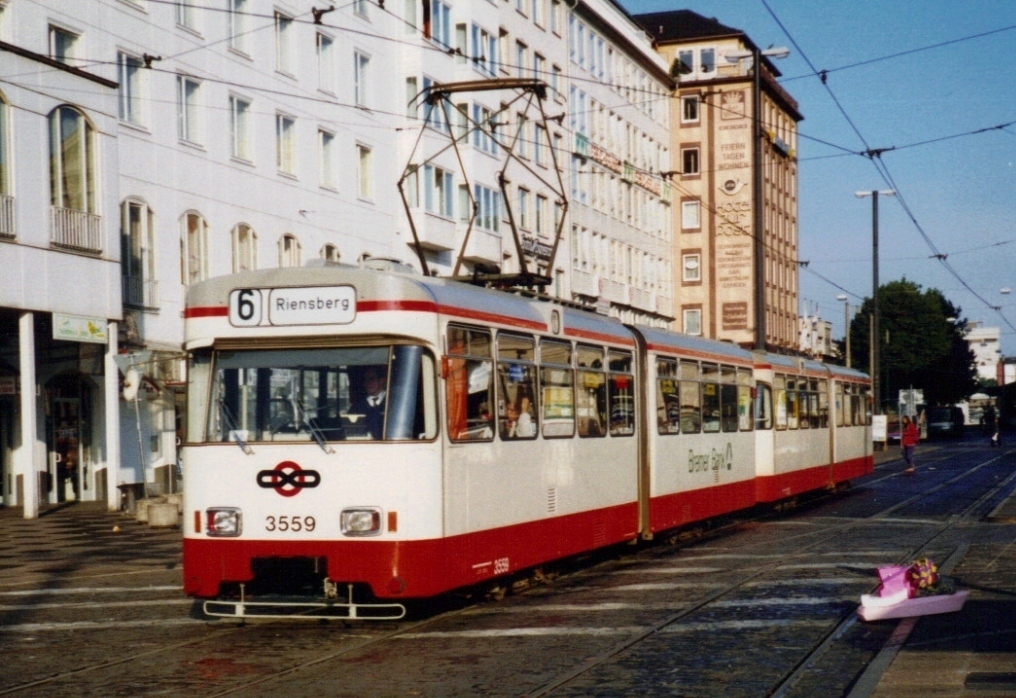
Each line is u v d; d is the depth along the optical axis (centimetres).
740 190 8181
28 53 2580
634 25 7556
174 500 2567
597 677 962
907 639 1097
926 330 9900
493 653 1063
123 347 3012
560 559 1594
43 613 1372
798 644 1101
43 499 2992
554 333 1513
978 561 1680
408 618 1266
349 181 4166
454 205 4741
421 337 1192
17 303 2550
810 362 3053
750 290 8181
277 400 1203
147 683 958
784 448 2692
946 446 7325
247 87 3634
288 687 934
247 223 3625
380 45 4372
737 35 8419
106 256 2820
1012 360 16450
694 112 8288
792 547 1933
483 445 1296
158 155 3244
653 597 1396
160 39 3262
